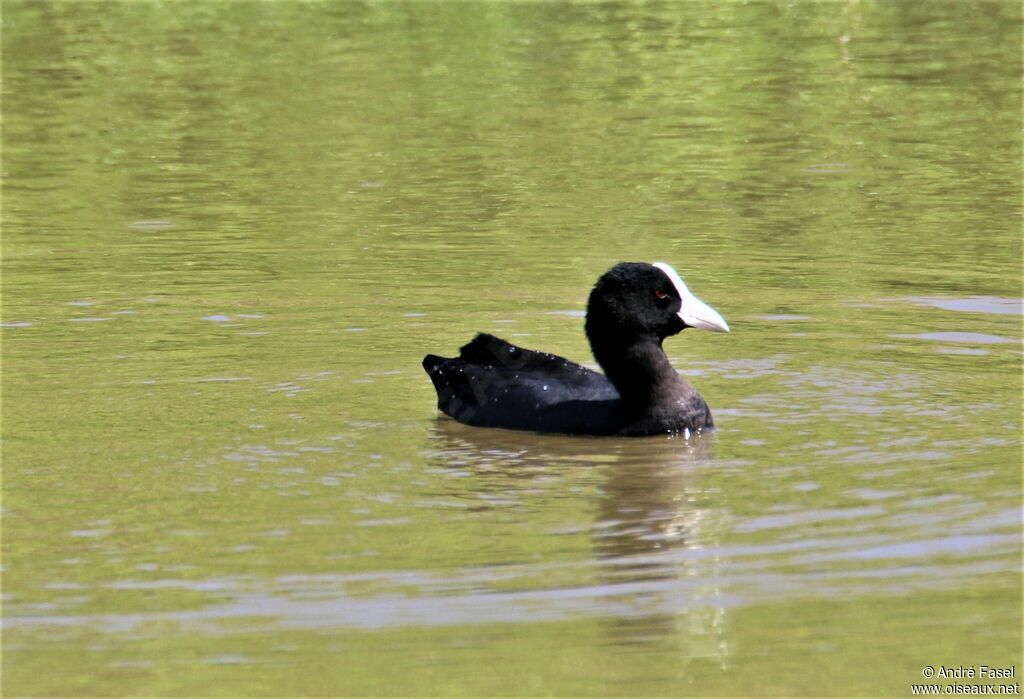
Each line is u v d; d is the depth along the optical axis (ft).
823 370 50.55
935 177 78.59
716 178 79.20
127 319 56.85
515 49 111.04
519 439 44.55
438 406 47.32
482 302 59.31
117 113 94.17
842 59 107.34
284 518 37.65
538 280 62.18
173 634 31.58
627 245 67.21
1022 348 52.54
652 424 44.32
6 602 32.99
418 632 31.89
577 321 57.11
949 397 47.21
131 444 43.09
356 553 35.58
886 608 32.83
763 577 34.32
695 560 35.17
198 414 46.06
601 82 101.55
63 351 52.75
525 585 33.91
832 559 35.06
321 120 92.27
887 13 122.31
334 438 44.06
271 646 31.24
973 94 97.04
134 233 69.92
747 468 41.19
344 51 110.52
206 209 74.23
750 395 48.06
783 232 69.15
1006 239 67.26
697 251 66.18
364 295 60.29
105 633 31.68
